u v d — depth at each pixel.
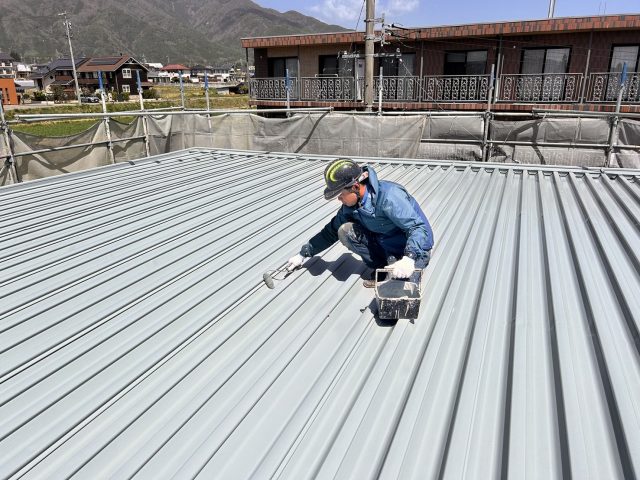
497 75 16.23
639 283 2.74
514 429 1.67
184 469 1.56
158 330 2.40
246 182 5.72
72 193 5.19
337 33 18.33
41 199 4.94
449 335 2.30
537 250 3.33
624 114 8.09
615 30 15.19
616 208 4.18
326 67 19.64
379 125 9.91
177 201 4.84
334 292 2.82
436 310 2.54
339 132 10.23
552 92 16.23
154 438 1.70
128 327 2.44
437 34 16.77
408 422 1.74
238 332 2.40
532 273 2.94
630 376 1.93
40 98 67.94
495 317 2.44
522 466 1.50
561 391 1.85
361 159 6.89
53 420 1.79
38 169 7.76
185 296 2.77
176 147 11.07
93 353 2.21
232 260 3.31
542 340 2.22
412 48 17.70
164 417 1.81
